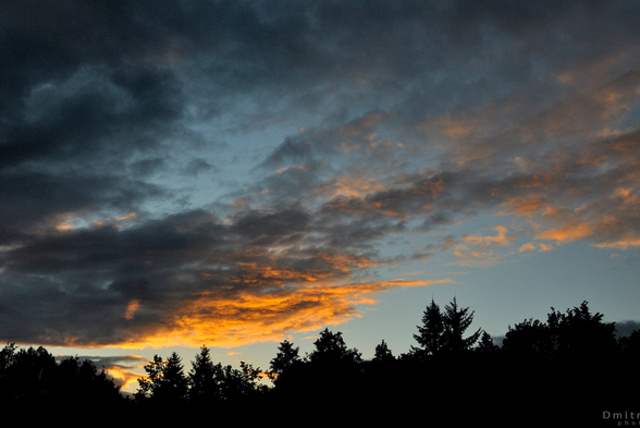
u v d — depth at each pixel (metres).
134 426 68.00
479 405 42.88
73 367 77.81
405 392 45.81
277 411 48.22
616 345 48.31
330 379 48.28
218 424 57.97
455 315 70.50
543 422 40.34
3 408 71.75
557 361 47.16
